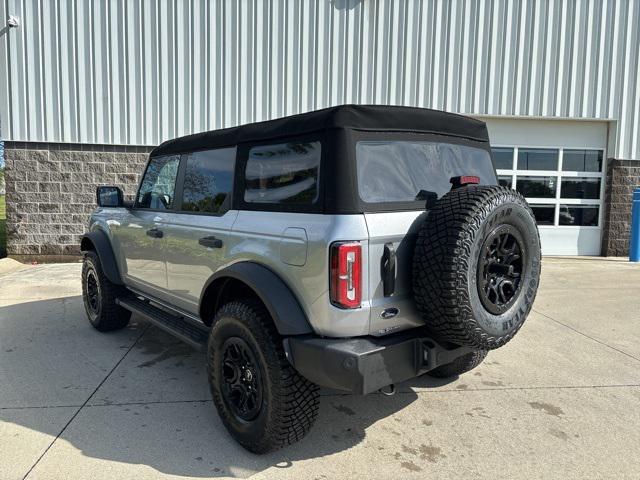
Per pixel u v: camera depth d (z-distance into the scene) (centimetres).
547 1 981
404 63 973
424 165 302
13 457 283
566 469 278
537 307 641
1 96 911
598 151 1045
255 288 274
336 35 958
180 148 393
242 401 293
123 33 928
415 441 307
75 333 515
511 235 276
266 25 945
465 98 991
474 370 427
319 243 252
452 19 973
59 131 929
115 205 466
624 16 995
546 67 996
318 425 327
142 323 555
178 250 371
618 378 409
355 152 261
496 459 288
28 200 934
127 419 331
